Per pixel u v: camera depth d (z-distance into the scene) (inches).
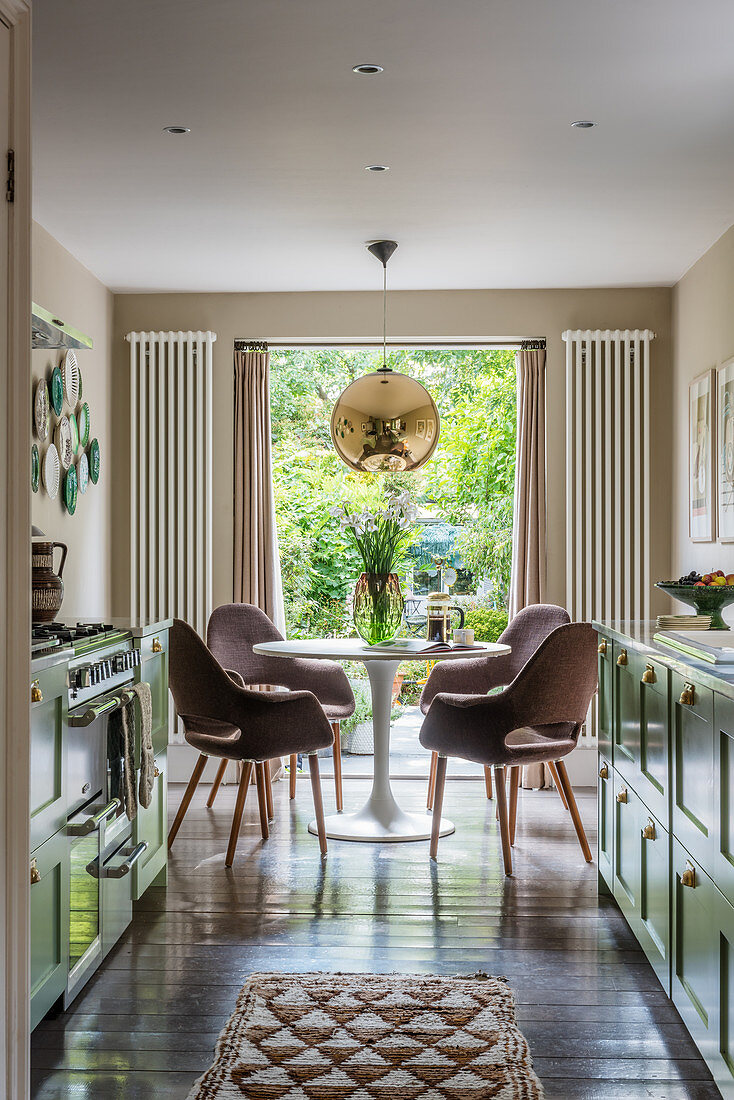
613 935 136.3
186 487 237.0
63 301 200.8
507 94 130.5
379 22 111.9
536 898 150.9
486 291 233.6
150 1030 108.0
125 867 123.6
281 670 209.0
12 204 75.0
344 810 205.0
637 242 195.9
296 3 107.7
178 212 178.7
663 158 152.8
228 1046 103.3
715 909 90.1
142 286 230.7
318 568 323.9
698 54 119.3
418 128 141.7
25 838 77.2
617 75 125.1
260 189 167.0
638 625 151.3
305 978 120.7
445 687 205.0
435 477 322.3
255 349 237.1
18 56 75.7
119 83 127.4
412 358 350.6
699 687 95.3
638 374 229.3
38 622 135.9
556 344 233.3
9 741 74.9
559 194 169.2
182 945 131.7
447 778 236.7
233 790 224.1
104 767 123.6
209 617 227.9
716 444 190.9
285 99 132.2
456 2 107.4
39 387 180.5
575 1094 95.7
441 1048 103.1
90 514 219.0
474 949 130.8
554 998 116.6
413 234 191.8
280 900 149.5
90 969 118.9
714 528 193.0
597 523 230.1
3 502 73.7
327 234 191.9
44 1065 100.6
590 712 231.0
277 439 350.6
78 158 153.0
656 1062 102.1
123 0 107.0
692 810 99.5
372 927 138.6
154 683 148.9
